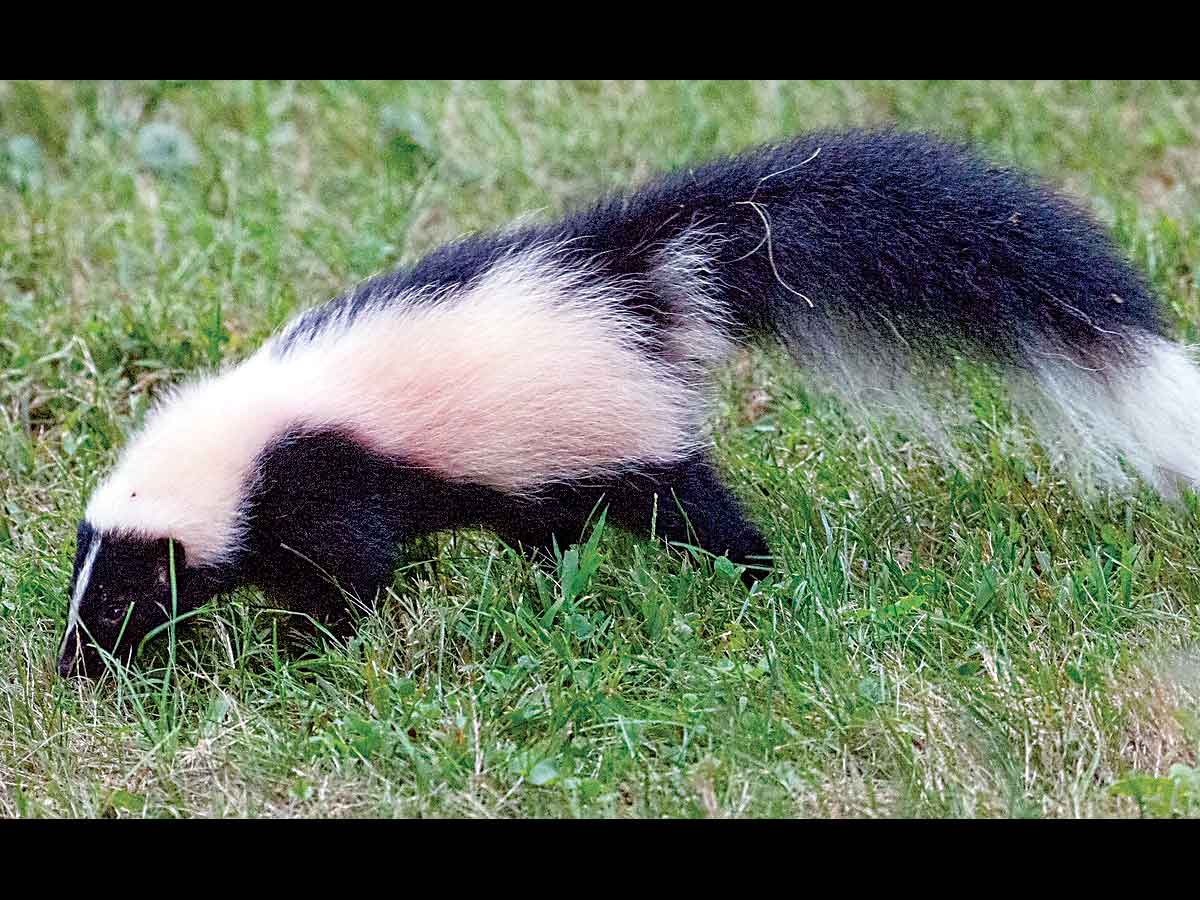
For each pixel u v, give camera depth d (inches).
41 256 406.9
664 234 288.0
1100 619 266.4
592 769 242.2
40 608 287.0
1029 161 439.8
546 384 275.4
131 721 264.7
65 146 468.1
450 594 289.4
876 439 325.4
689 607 279.4
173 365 362.6
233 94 482.9
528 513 285.0
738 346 296.0
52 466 334.0
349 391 276.8
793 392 341.7
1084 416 287.4
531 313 278.4
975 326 289.6
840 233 290.4
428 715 251.6
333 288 392.8
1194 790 223.6
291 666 265.9
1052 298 284.8
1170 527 290.8
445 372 275.4
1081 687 248.2
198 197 435.8
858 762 241.0
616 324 280.8
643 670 261.9
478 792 237.0
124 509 271.0
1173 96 471.8
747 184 292.8
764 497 311.7
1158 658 254.8
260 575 282.5
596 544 271.4
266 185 430.3
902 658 260.8
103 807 242.1
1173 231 384.8
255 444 274.4
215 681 266.2
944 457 315.9
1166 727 239.6
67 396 356.2
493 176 442.9
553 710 248.2
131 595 270.8
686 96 472.1
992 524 295.0
